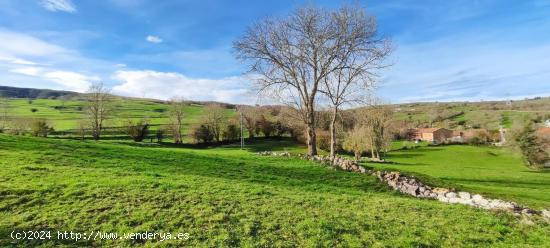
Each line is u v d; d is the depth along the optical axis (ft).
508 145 267.18
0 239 33.04
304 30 105.29
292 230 40.29
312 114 111.75
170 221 39.47
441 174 162.71
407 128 455.22
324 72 106.93
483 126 482.28
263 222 41.60
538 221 54.24
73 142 93.50
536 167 241.14
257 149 275.59
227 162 86.69
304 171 84.79
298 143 310.45
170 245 34.63
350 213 48.55
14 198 42.14
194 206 44.42
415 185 81.30
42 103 524.11
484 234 45.32
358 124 230.68
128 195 45.96
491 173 185.16
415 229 44.21
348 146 227.81
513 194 95.76
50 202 42.09
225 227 39.29
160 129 305.32
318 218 44.39
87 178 52.65
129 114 432.66
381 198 62.44
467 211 56.34
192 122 319.06
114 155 80.53
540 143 243.60
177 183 54.24
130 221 38.63
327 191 67.51
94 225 37.17
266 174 78.13
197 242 35.58
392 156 299.99
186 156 89.40
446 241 41.73
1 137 85.40
